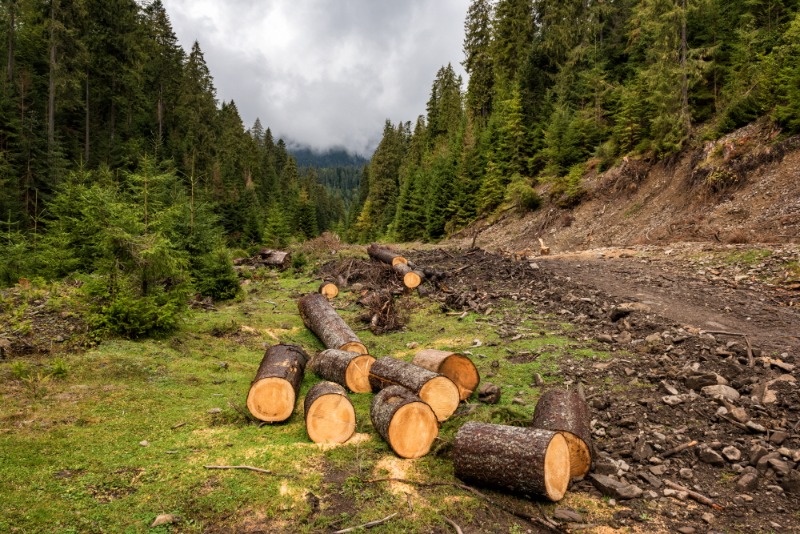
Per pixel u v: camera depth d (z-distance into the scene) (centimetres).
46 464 474
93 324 873
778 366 668
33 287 1145
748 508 421
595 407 636
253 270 2159
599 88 3425
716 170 2031
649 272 1406
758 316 930
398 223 5272
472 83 5472
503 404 667
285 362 683
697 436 539
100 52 4019
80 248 1266
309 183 10450
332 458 518
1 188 2648
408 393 560
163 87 5572
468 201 4191
